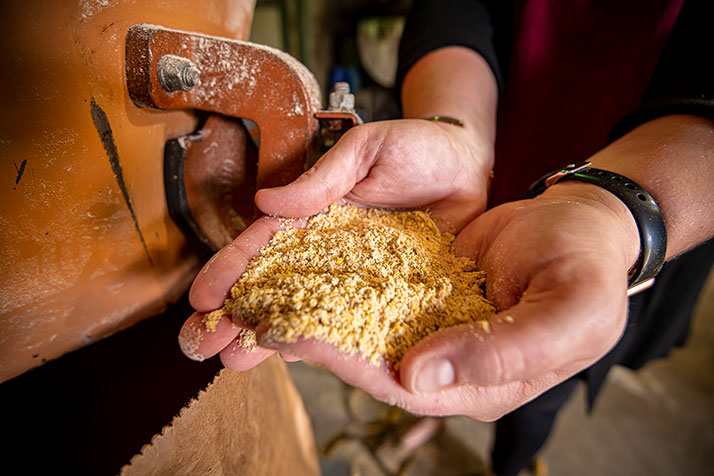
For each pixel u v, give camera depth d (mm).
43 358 201
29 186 163
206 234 239
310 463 368
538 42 372
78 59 163
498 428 457
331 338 164
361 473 520
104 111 179
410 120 248
